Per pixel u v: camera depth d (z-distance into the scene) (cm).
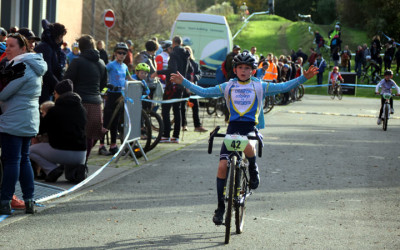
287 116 2723
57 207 945
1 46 1239
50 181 1123
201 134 1962
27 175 894
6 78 849
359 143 1869
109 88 1441
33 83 874
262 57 2544
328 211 976
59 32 1236
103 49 2111
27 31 1198
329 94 4466
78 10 3812
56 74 1262
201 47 3039
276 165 1401
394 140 1988
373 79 5322
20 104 866
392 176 1316
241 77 820
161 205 982
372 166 1441
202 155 1515
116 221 877
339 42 5569
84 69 1267
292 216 938
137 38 5641
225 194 798
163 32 5847
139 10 5603
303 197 1074
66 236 796
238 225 822
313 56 5091
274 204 1013
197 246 771
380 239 827
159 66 1919
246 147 818
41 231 813
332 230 865
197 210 958
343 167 1410
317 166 1411
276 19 9969
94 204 973
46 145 1115
